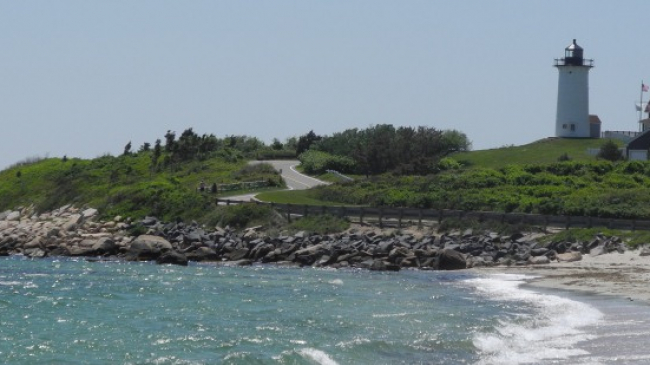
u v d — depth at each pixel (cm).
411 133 16762
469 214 9900
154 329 4822
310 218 10588
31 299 6106
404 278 7525
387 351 4159
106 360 3966
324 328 4822
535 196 11244
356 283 7144
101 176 14800
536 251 8688
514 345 4344
